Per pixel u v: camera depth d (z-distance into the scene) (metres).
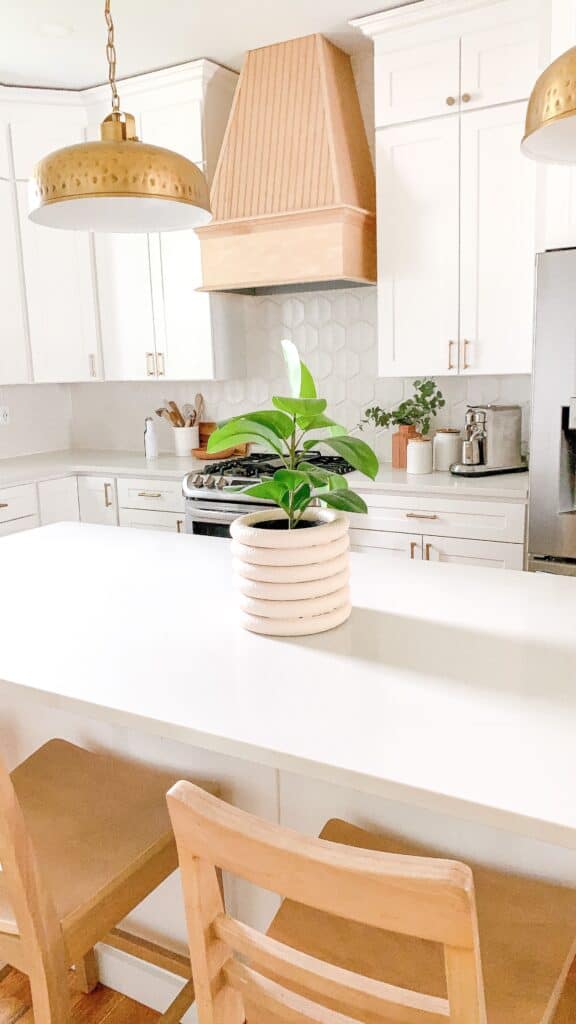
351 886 0.69
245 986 0.85
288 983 1.02
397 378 3.73
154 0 2.95
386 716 1.14
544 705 1.16
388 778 0.97
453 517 3.05
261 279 3.44
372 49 3.53
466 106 3.03
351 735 1.08
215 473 3.45
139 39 3.32
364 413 3.85
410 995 0.74
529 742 1.05
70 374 4.10
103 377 4.15
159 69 3.68
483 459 3.32
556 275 2.62
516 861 1.17
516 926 1.07
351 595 1.73
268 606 1.47
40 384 4.56
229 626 1.55
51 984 1.14
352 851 0.70
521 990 0.97
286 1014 0.82
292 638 1.47
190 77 3.60
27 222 3.92
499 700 1.18
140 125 3.79
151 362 4.00
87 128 3.97
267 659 1.37
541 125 1.21
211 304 3.77
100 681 1.29
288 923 1.12
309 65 3.37
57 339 4.05
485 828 1.19
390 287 3.32
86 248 4.02
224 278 3.53
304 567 1.45
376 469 1.39
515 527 2.93
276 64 3.44
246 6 3.03
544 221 2.79
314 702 1.19
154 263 3.88
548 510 2.78
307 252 3.31
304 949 1.07
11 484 3.71
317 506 1.73
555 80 1.18
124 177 1.56
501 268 3.07
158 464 3.94
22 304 3.96
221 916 0.85
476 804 0.91
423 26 3.07
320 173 3.29
